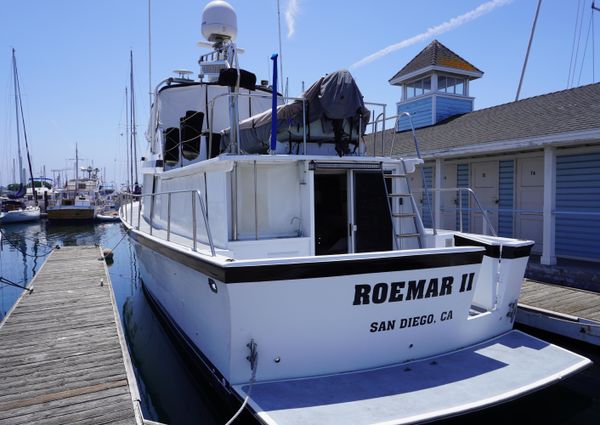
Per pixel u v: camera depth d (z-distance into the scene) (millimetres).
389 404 3375
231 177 4672
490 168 11578
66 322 6719
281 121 5012
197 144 6785
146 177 8664
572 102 10391
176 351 6070
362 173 5020
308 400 3416
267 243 4613
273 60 4492
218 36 7746
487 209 10617
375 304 3820
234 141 5277
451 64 14984
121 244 21016
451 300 4176
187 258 4461
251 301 3527
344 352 3846
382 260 3729
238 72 5176
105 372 4848
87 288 9133
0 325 6547
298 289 3572
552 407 4527
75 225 30844
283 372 3738
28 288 8875
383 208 5082
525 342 4691
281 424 3104
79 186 42906
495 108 13148
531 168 10578
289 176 4902
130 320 8586
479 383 3740
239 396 3537
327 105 4809
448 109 15344
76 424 3783
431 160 12836
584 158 9414
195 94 7383
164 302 6762
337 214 5191
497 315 4863
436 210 11461
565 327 6059
